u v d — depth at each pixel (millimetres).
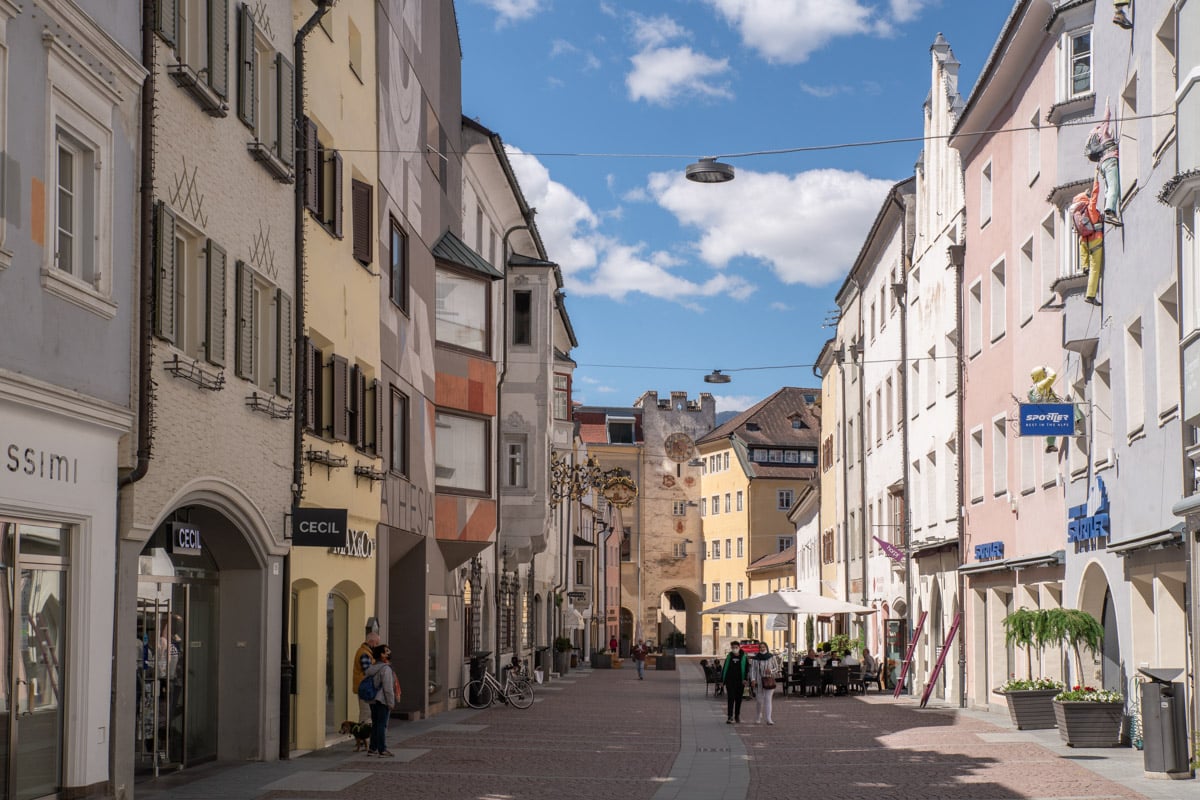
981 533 33281
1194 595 18734
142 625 16469
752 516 101375
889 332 46062
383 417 25797
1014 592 30219
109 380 13969
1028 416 24156
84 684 13516
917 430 41250
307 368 20797
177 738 17781
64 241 13422
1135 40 21609
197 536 17172
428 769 18953
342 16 23453
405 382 27688
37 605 12852
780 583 90188
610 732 26594
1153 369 20859
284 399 19469
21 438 12273
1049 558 26625
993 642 32375
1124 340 22312
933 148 38844
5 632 12227
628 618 109188
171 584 17422
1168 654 20609
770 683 29547
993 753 21391
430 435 30000
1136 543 20891
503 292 39281
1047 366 27641
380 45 26109
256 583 19094
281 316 19453
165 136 15422
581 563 84438
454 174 34062
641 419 111250
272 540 19188
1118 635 23078
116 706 14266
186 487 15922
